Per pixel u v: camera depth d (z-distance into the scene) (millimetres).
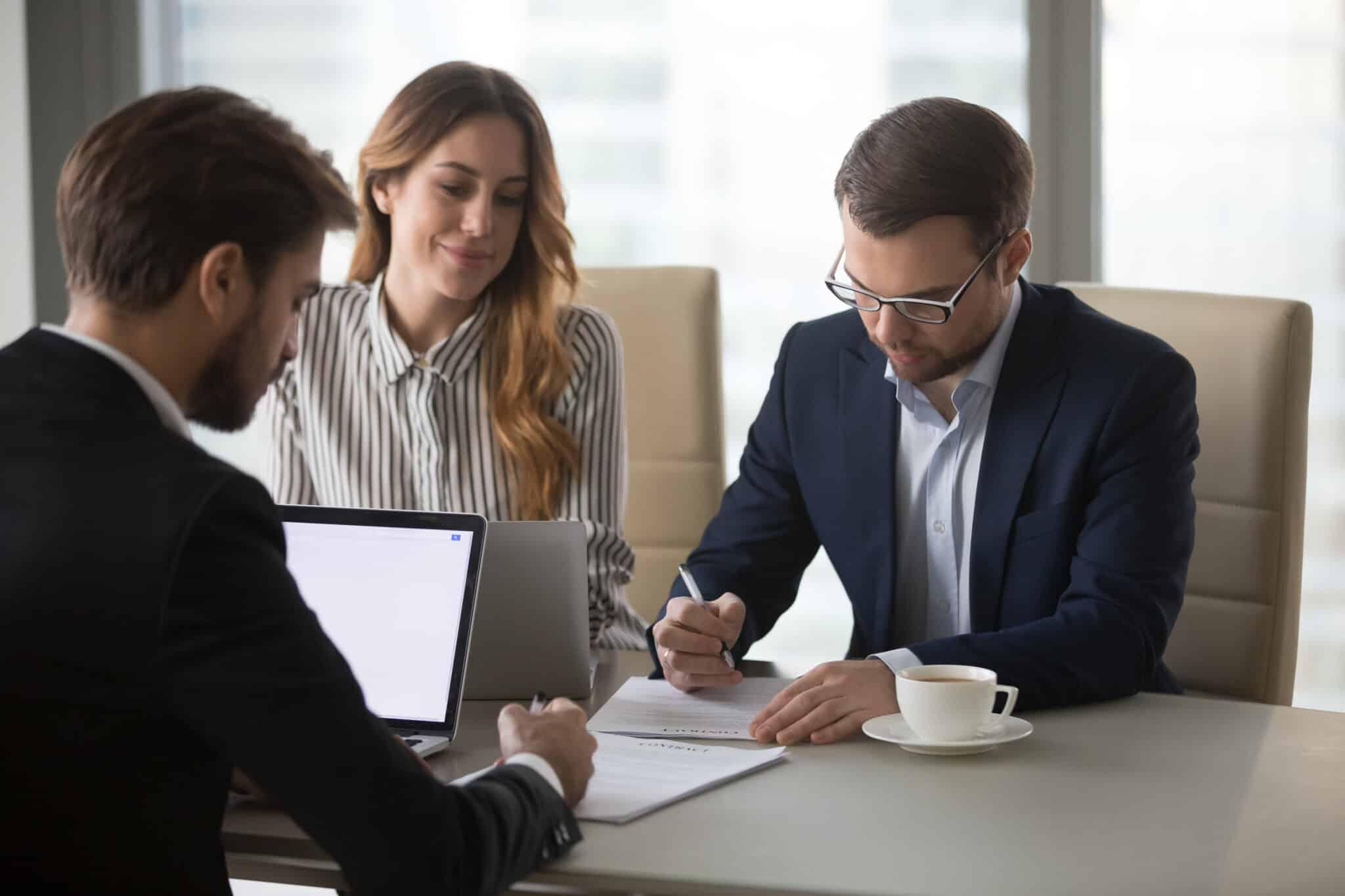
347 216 1097
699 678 1556
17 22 3074
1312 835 1109
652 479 2383
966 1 2973
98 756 936
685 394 2379
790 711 1396
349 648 1433
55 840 946
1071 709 1486
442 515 1464
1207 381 1969
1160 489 1647
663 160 3154
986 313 1630
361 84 3270
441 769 1322
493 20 3193
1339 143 2857
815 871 1046
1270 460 1927
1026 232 1652
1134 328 1794
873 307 1623
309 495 2051
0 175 3051
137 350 1019
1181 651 1972
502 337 1996
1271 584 1925
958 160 1559
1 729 939
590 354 2049
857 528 1817
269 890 2627
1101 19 2916
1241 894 998
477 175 1895
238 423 1082
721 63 3107
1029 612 1689
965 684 1303
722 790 1238
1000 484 1708
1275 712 1472
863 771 1284
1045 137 2930
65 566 921
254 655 924
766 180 3113
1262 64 2869
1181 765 1289
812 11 3055
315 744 932
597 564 1976
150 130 1004
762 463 1935
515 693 1586
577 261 3207
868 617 1815
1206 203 2922
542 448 1967
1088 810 1170
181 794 971
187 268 1000
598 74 3162
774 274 3131
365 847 953
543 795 1095
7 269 3080
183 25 3320
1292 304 1942
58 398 973
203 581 921
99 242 998
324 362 2020
